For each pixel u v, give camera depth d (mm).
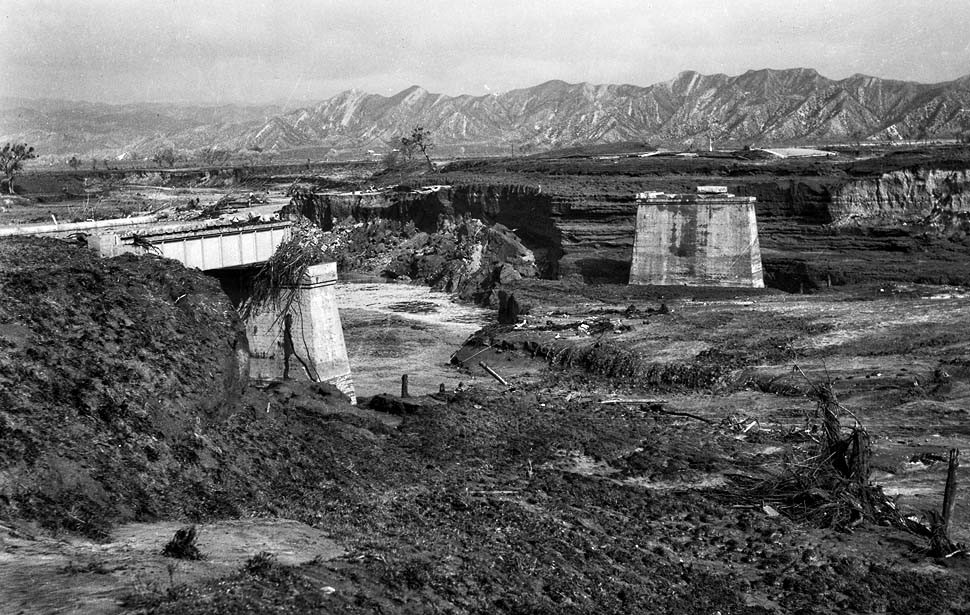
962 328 65000
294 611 17469
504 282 104875
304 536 24422
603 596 24875
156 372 33281
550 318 80188
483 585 22516
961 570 31984
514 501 34219
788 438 47594
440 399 54062
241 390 39281
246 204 72125
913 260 100688
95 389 30016
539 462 41656
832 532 35156
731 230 95312
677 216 97062
